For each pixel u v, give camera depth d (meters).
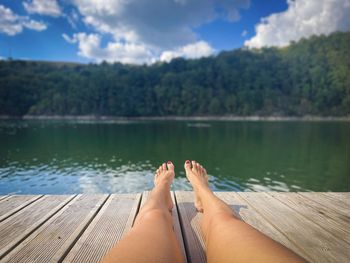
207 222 1.04
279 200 1.81
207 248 0.85
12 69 84.88
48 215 1.50
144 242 0.70
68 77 85.25
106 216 1.48
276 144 27.17
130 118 80.56
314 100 76.56
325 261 1.01
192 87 83.62
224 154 21.52
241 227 0.79
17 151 21.84
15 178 13.16
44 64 108.06
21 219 1.44
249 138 32.59
